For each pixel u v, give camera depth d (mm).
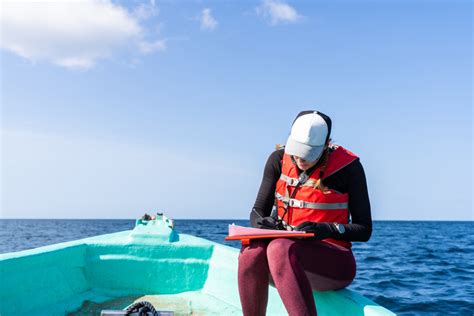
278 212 2145
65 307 2725
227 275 3084
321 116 2025
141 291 3154
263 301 1870
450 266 15016
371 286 10578
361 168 2049
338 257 1922
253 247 1838
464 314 7836
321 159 2047
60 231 73125
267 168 2268
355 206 2020
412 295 9500
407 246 26594
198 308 2861
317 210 2023
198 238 3555
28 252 2631
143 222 3658
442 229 71875
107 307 2830
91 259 3166
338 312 2072
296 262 1733
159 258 3217
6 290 2395
